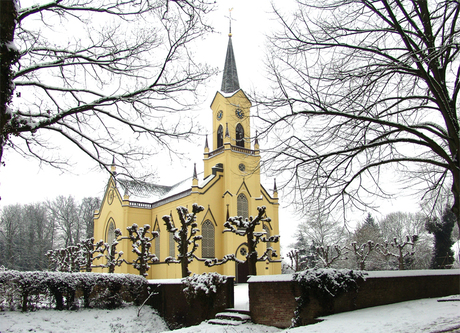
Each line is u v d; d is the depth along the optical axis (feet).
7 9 23.67
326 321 40.98
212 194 166.81
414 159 47.55
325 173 49.19
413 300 57.88
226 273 154.81
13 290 63.36
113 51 41.50
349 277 49.11
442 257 159.02
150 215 196.54
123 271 179.01
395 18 43.70
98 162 45.21
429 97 45.73
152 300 77.82
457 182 44.24
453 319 34.76
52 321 61.77
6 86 24.09
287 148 48.14
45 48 39.24
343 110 48.08
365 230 211.41
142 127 43.70
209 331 50.65
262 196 178.29
